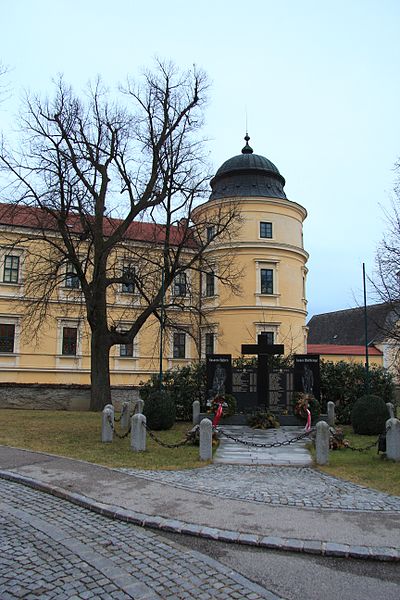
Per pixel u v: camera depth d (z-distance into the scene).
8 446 12.88
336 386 20.92
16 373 35.81
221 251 39.03
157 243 25.17
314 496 8.45
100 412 22.70
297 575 5.37
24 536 6.32
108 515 7.30
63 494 8.25
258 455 12.56
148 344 39.72
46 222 25.47
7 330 36.03
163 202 23.34
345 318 64.44
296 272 40.84
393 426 11.80
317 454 11.45
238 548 6.14
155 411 17.52
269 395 20.19
